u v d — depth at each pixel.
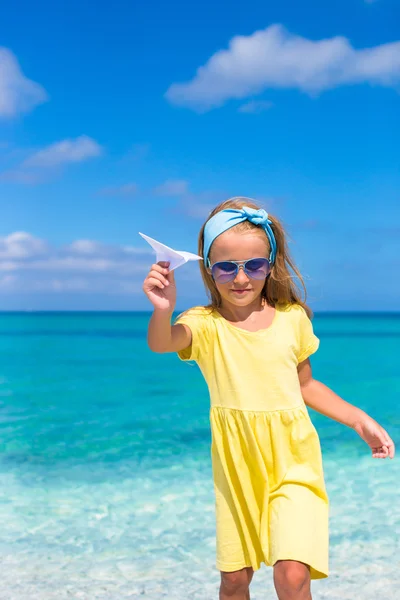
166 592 4.07
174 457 7.59
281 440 3.20
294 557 2.86
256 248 3.29
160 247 3.05
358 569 4.37
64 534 5.04
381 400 12.30
